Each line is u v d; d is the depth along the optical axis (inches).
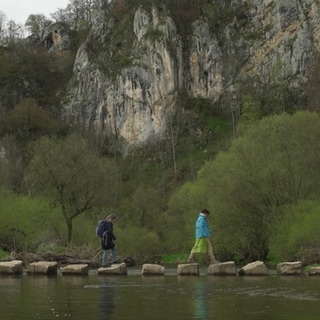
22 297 516.1
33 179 2322.8
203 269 1238.3
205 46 6712.6
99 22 7519.7
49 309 424.2
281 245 1536.7
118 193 3307.1
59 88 7711.6
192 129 6294.3
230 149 1980.8
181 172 5698.8
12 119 6683.1
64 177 2287.2
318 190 1768.0
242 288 603.5
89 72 7170.3
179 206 2812.5
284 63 6141.7
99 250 1508.4
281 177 1705.2
